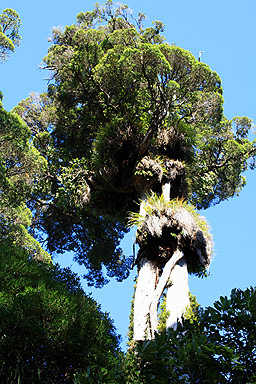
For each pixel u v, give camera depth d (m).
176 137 13.33
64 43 18.30
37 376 7.43
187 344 5.95
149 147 13.17
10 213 14.41
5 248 10.74
